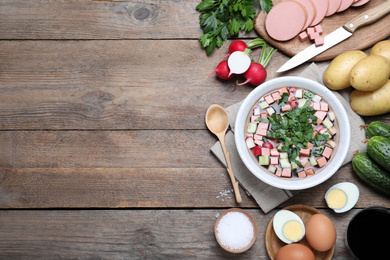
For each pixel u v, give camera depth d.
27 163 0.81
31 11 0.85
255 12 0.80
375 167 0.72
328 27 0.80
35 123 0.82
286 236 0.74
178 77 0.82
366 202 0.77
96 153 0.81
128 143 0.81
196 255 0.78
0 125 0.82
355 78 0.72
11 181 0.81
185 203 0.79
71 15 0.84
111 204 0.80
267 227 0.75
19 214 0.80
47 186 0.80
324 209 0.77
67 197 0.80
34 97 0.83
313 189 0.78
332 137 0.74
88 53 0.83
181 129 0.81
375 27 0.80
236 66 0.77
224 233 0.76
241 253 0.77
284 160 0.74
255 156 0.75
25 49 0.84
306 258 0.71
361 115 0.78
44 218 0.80
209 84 0.82
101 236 0.79
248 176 0.77
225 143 0.79
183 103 0.81
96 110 0.82
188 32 0.83
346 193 0.75
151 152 0.81
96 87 0.83
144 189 0.80
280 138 0.74
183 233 0.78
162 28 0.83
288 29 0.79
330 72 0.76
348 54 0.75
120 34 0.83
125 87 0.82
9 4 0.85
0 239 0.79
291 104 0.75
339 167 0.72
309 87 0.74
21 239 0.79
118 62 0.83
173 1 0.84
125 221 0.79
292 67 0.79
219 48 0.82
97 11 0.84
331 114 0.74
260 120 0.75
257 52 0.82
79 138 0.81
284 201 0.78
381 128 0.73
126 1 0.84
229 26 0.80
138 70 0.83
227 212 0.76
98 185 0.80
